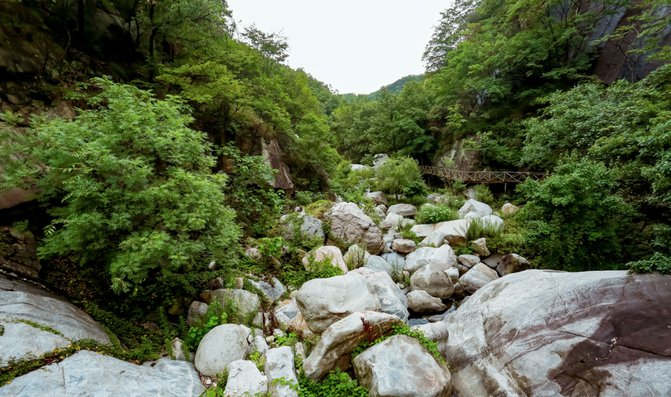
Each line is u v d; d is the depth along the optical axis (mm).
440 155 20344
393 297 4883
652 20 11211
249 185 8414
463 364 3664
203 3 7246
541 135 9945
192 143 4094
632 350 2900
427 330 4062
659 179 4457
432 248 7777
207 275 4598
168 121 4090
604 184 5215
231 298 4453
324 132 12070
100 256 3590
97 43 6941
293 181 11289
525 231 6961
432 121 22141
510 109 16906
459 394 3424
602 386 2756
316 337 4012
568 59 15508
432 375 3148
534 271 4844
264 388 3006
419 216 10789
